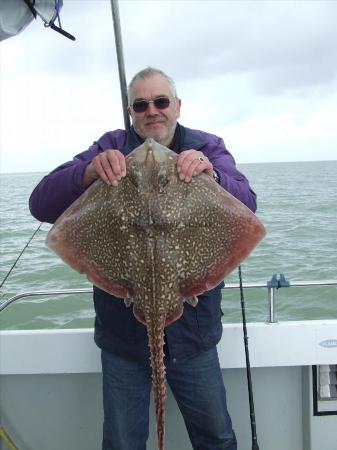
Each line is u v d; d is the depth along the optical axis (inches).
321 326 129.4
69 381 138.2
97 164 85.4
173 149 109.9
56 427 139.7
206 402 110.3
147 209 82.6
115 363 109.7
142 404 111.9
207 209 83.9
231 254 84.2
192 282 84.6
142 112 105.6
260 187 1803.6
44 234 650.8
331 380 133.4
